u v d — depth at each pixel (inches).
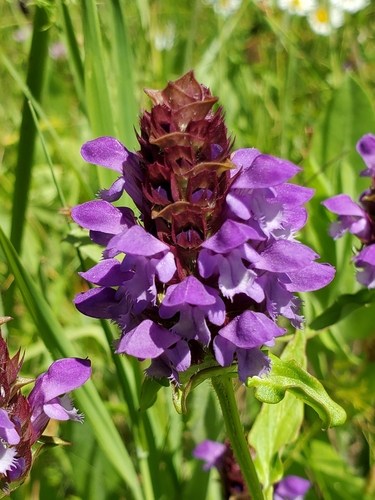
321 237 7.9
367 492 6.7
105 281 5.0
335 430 7.6
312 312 7.7
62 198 6.5
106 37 8.2
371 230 6.7
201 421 7.0
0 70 12.5
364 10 12.8
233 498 6.7
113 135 6.7
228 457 6.8
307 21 13.9
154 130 5.0
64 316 8.1
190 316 4.9
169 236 5.0
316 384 5.2
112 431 6.2
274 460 6.1
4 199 9.8
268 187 4.9
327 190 7.8
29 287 6.0
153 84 9.8
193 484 6.5
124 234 4.8
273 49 13.2
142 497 6.1
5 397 5.0
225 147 5.1
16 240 6.9
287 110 9.6
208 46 11.9
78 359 5.2
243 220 5.0
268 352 5.3
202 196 5.0
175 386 5.1
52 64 13.2
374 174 6.8
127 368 6.7
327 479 6.8
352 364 7.5
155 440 6.3
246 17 13.8
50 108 12.7
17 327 7.5
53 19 6.7
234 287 4.9
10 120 12.0
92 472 6.6
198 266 4.9
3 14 12.6
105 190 5.1
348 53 12.6
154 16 10.7
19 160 6.7
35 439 5.1
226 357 5.0
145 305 4.9
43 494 6.5
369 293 6.5
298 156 10.0
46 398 5.1
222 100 9.2
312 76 12.3
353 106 8.3
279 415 6.2
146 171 5.1
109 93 6.6
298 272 5.1
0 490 5.0
